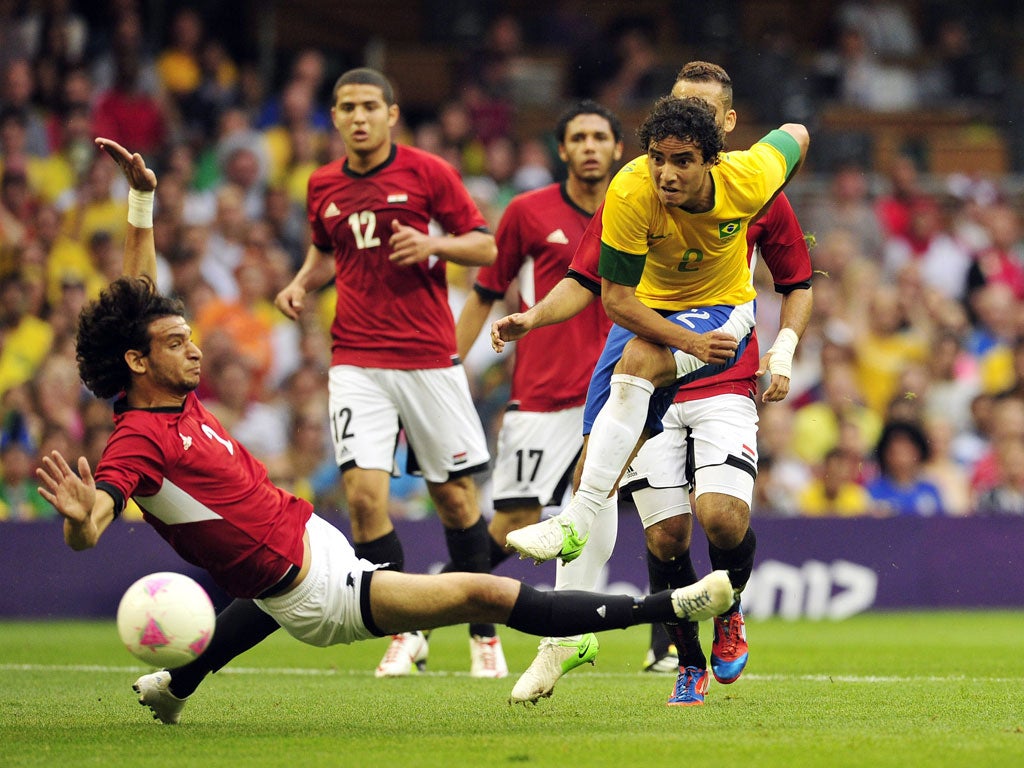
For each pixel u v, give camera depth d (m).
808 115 63.72
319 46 69.94
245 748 16.11
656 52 68.31
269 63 65.12
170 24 61.56
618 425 18.30
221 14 62.88
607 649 32.19
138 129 54.28
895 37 70.31
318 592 17.03
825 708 19.83
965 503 45.31
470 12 69.19
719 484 19.59
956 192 59.16
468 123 59.88
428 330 26.16
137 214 19.88
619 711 19.64
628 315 18.38
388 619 17.09
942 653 29.47
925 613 40.28
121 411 17.05
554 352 27.70
